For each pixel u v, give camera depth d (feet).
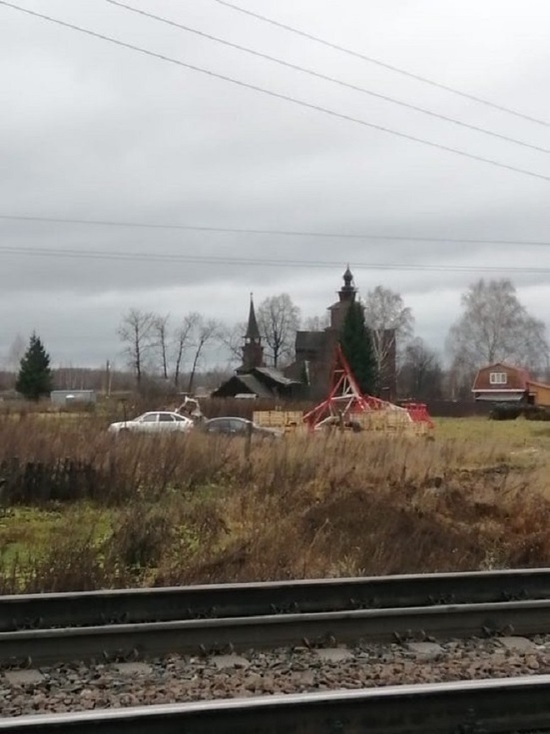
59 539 48.57
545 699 21.36
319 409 161.38
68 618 31.17
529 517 55.67
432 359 440.45
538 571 37.55
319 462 70.54
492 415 228.84
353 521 50.75
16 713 22.90
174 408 173.88
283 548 43.75
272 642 29.60
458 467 77.71
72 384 453.99
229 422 138.00
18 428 77.41
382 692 20.54
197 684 25.30
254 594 33.47
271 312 455.22
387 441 83.51
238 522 52.19
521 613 32.17
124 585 38.42
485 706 21.01
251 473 70.03
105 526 53.98
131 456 70.49
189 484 68.33
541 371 379.76
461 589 36.29
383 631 30.60
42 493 64.90
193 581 39.50
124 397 214.07
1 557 43.16
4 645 27.32
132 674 26.45
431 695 20.54
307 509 53.93
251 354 425.69
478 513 57.06
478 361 374.02
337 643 29.89
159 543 43.93
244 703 19.93
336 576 41.22
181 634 28.89
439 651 29.25
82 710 22.72
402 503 56.29
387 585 35.24
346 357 289.33
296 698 20.13
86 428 81.25
